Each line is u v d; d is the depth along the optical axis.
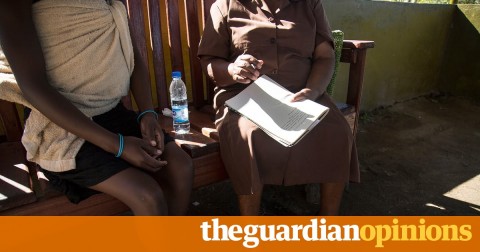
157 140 1.30
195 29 2.01
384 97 3.78
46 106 1.07
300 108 1.51
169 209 1.34
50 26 1.10
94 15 1.17
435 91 4.33
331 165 1.54
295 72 1.73
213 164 1.55
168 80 2.38
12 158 1.42
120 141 1.16
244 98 1.59
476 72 4.02
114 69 1.26
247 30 1.69
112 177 1.14
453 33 4.14
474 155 2.84
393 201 2.16
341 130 1.54
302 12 1.75
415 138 3.15
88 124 1.13
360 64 2.00
